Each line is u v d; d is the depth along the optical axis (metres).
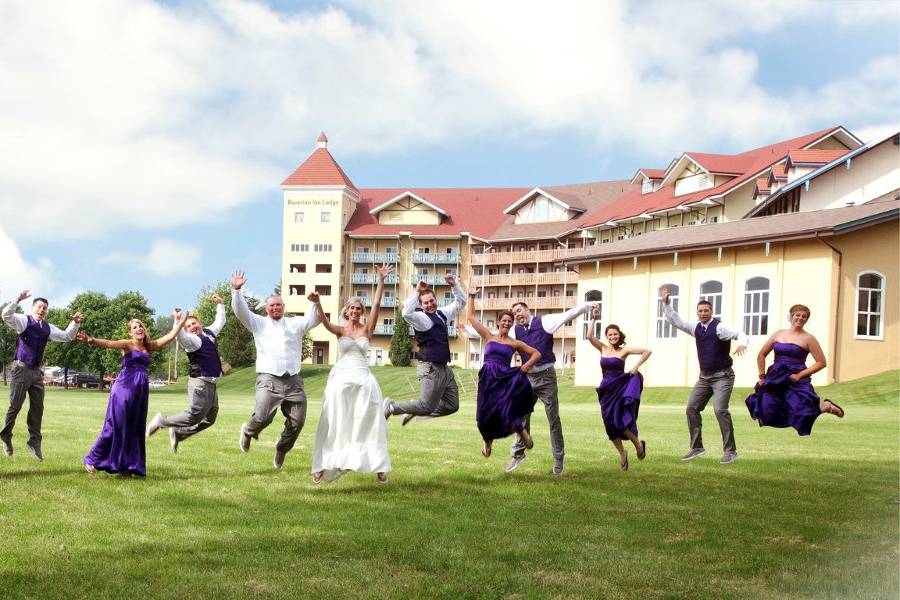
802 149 50.81
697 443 12.35
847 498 9.27
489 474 10.58
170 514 7.82
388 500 8.74
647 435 16.27
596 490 9.55
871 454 13.36
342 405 9.20
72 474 9.90
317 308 9.56
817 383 36.12
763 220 41.44
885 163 43.16
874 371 36.72
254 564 6.25
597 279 46.62
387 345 93.75
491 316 91.00
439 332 10.55
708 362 12.08
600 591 5.79
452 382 10.71
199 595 5.52
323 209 94.00
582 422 19.70
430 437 14.95
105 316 77.31
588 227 72.50
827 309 36.12
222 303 11.70
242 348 87.62
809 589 5.81
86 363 75.94
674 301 42.19
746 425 19.45
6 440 11.24
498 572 6.20
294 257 94.00
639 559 6.60
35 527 7.16
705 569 6.34
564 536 7.31
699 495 9.34
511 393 10.40
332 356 93.44
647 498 9.12
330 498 8.78
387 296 93.94
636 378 11.27
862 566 6.39
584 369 47.16
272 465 11.00
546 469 11.14
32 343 11.05
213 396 11.48
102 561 6.21
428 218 94.25
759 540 7.27
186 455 11.73
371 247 94.62
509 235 87.62
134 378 9.79
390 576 6.04
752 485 10.08
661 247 42.09
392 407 10.32
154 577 5.88
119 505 8.16
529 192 87.31
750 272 38.91
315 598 5.53
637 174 73.50
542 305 85.50
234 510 8.08
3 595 5.41
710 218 58.72
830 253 36.12
